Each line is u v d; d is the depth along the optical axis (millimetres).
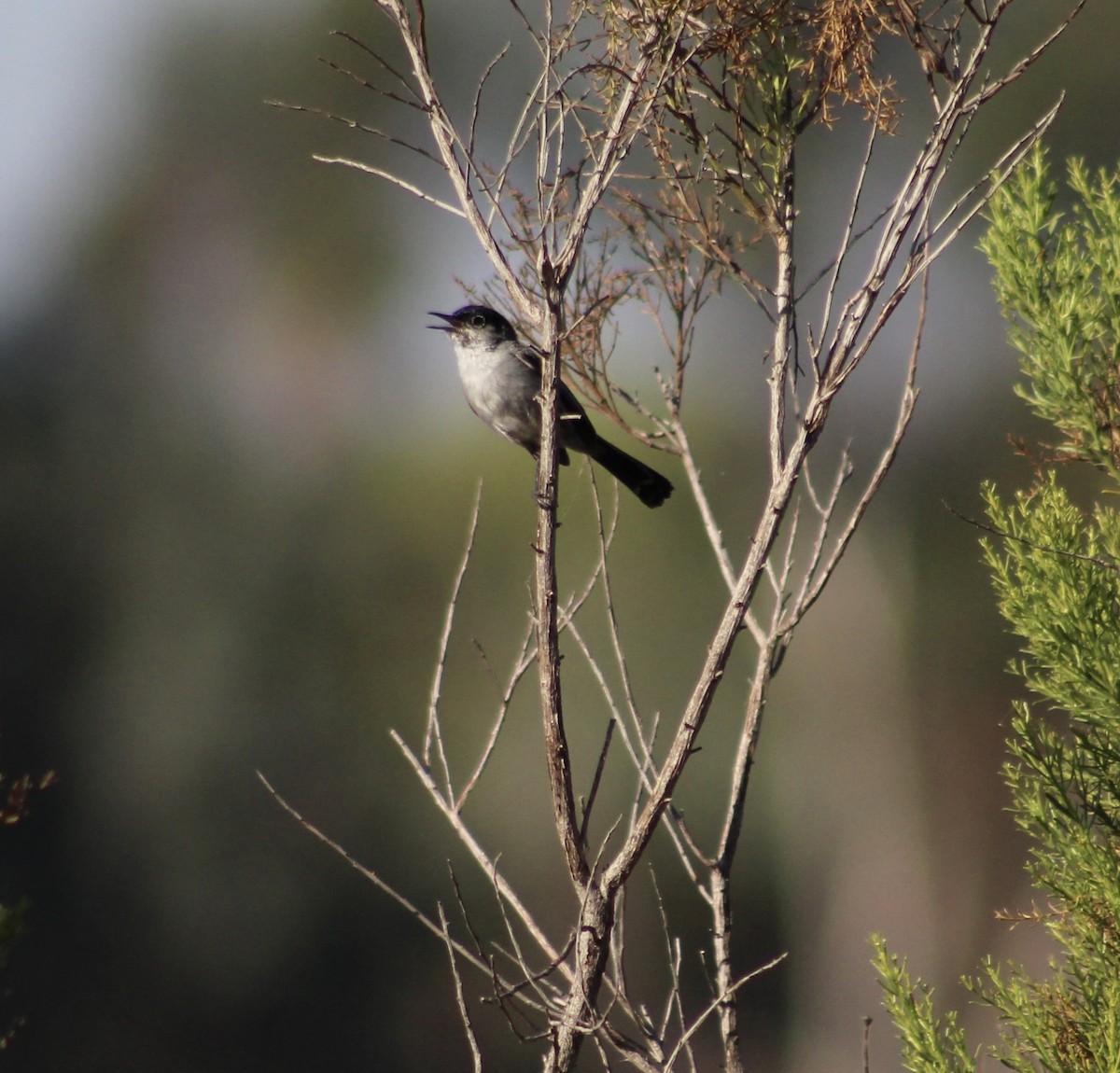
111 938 18734
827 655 18922
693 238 5242
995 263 4953
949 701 18984
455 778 18062
